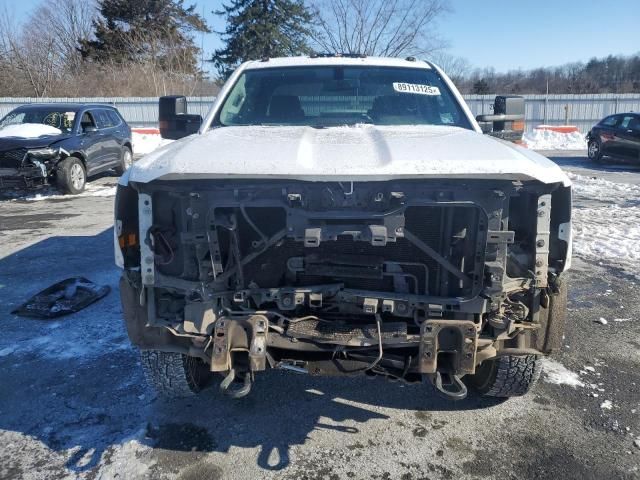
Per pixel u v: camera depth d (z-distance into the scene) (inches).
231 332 98.8
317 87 158.9
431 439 117.9
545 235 96.6
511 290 97.3
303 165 94.6
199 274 100.3
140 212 99.0
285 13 1505.9
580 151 858.1
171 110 160.7
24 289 213.6
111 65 1439.5
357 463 110.3
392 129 134.0
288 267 101.3
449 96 158.2
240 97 158.2
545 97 1027.9
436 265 100.3
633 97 1021.2
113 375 145.3
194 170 94.3
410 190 94.0
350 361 102.0
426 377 102.8
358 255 100.7
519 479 105.7
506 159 95.9
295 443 116.8
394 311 99.3
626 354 157.8
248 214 100.0
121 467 108.8
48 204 401.7
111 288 213.3
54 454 113.0
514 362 119.0
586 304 198.1
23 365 151.1
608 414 126.9
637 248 271.4
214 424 123.4
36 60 1365.7
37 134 429.4
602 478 105.8
